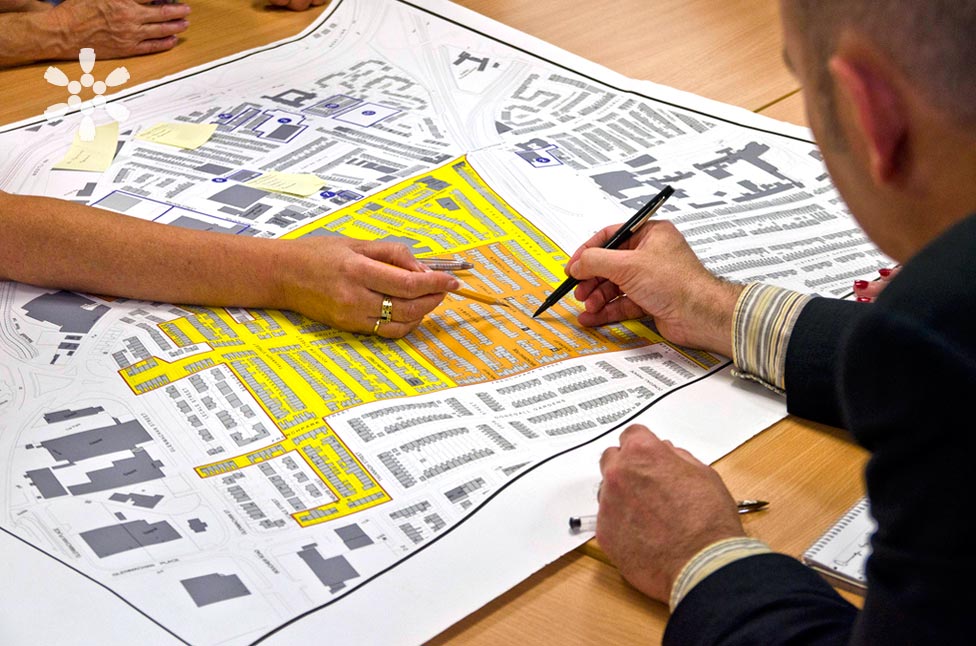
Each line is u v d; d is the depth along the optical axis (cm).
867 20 48
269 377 89
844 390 52
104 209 108
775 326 89
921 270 49
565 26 162
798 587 63
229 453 81
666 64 151
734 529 69
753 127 134
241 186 118
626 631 67
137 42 148
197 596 67
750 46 158
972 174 49
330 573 70
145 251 98
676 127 134
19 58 146
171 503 76
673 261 97
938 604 48
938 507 47
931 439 47
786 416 89
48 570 69
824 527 76
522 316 100
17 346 92
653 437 75
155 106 135
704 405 89
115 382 88
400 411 85
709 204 117
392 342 95
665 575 68
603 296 100
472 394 88
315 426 83
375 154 125
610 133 132
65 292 101
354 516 75
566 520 75
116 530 73
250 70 146
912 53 47
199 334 95
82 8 146
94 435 82
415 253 106
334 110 136
